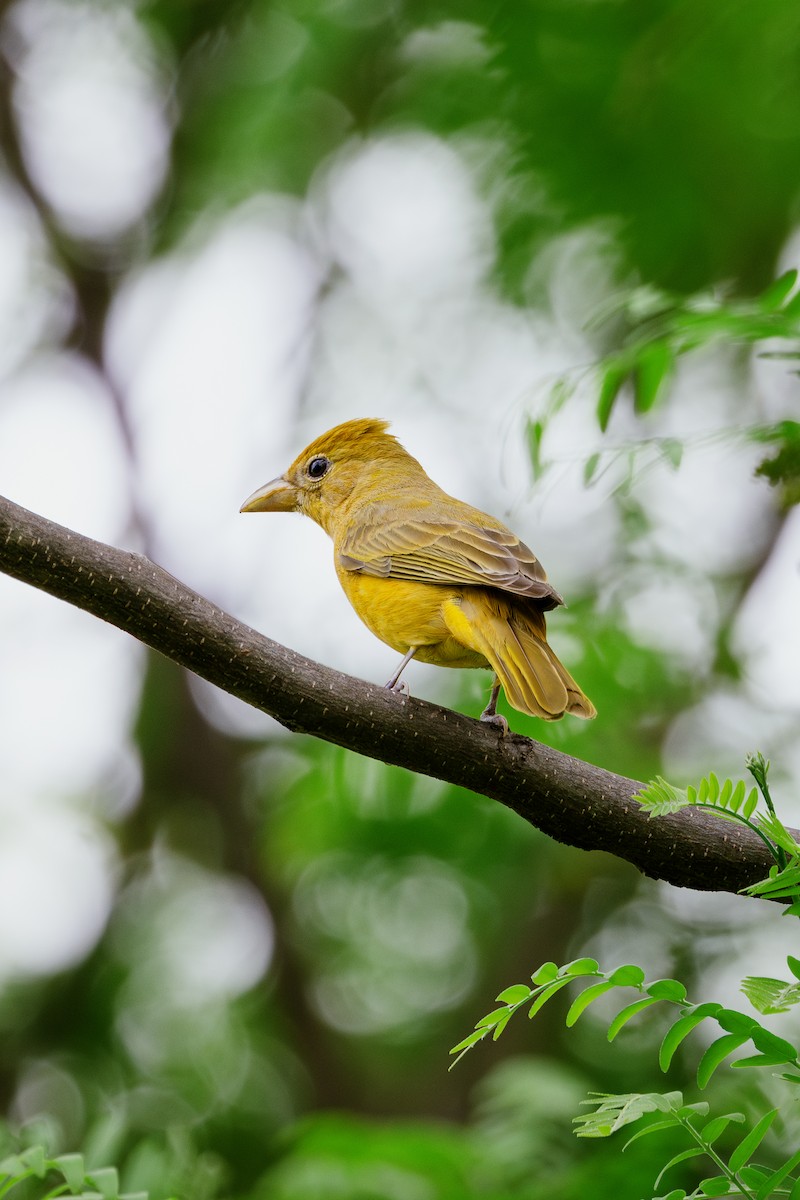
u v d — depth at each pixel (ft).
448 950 45.96
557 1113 29.12
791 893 16.42
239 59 47.78
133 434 53.67
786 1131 24.70
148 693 52.24
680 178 42.65
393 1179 28.48
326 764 40.47
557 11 41.22
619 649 39.81
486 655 26.40
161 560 51.47
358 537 29.91
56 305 54.44
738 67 40.86
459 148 44.24
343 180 47.73
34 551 20.70
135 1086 46.29
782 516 44.39
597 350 44.45
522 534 44.11
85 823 49.83
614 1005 41.14
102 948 48.75
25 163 53.36
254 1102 46.60
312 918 47.70
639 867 22.94
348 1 44.60
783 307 22.35
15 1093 46.21
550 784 22.53
